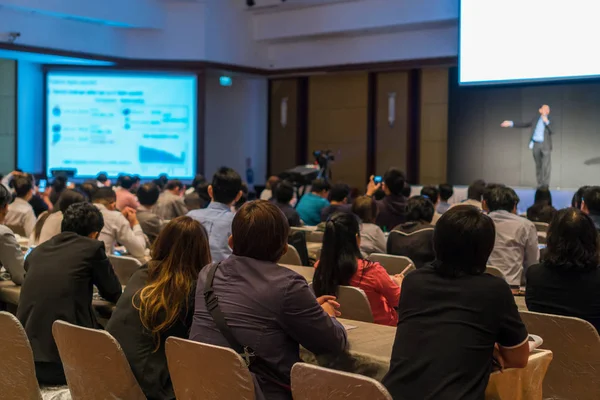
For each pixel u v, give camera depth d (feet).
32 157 41.09
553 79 31.45
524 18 31.86
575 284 9.52
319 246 17.29
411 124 41.39
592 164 36.52
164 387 8.90
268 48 44.93
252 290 7.57
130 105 41.19
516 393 7.30
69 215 11.71
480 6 32.83
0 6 35.01
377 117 42.60
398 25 38.70
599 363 8.56
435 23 38.09
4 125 39.70
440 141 40.63
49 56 37.73
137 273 9.40
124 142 41.32
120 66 40.68
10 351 9.13
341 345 7.60
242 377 6.89
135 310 9.03
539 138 37.22
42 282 11.26
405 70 41.29
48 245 11.60
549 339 8.91
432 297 7.09
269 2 42.09
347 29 40.27
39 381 11.44
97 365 8.33
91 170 41.27
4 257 13.03
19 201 20.97
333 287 10.50
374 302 10.75
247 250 7.86
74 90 40.91
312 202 23.85
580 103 36.63
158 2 40.37
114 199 16.33
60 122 40.91
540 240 16.90
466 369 6.70
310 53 43.42
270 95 46.68
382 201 20.68
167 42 40.98
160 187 33.55
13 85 39.83
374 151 42.86
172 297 8.76
